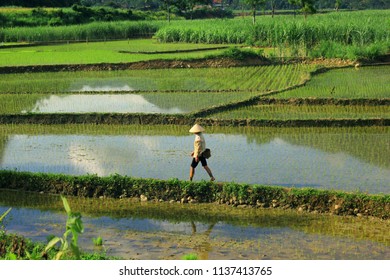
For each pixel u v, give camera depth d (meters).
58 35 109.62
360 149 34.53
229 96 52.00
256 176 29.59
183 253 20.80
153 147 36.38
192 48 90.06
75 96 54.72
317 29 77.88
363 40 78.69
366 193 25.50
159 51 85.25
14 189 28.83
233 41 98.25
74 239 10.66
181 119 42.75
